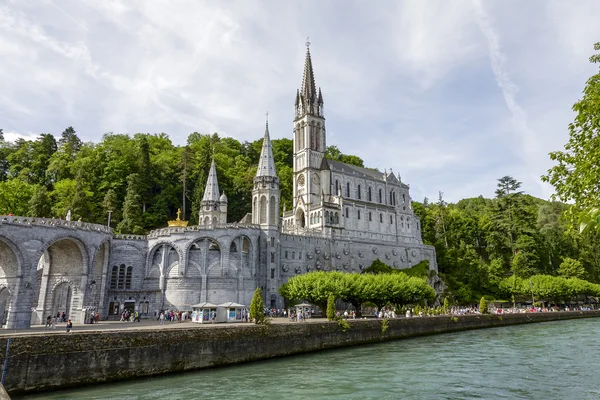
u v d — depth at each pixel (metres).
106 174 112.50
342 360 45.00
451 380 34.91
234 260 76.62
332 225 104.31
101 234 65.38
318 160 117.69
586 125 23.22
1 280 53.88
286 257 87.75
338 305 87.56
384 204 123.19
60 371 32.22
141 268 73.88
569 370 38.81
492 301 113.12
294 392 31.22
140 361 36.38
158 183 117.44
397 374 37.41
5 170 120.06
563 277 119.75
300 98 123.75
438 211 152.88
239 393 31.03
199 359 40.06
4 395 14.27
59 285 62.84
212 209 101.25
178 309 70.69
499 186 157.12
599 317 107.75
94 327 50.00
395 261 112.06
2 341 29.98
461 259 126.19
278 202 86.44
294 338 48.81
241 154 163.75
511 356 46.97
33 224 55.12
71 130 141.62
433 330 71.12
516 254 130.38
